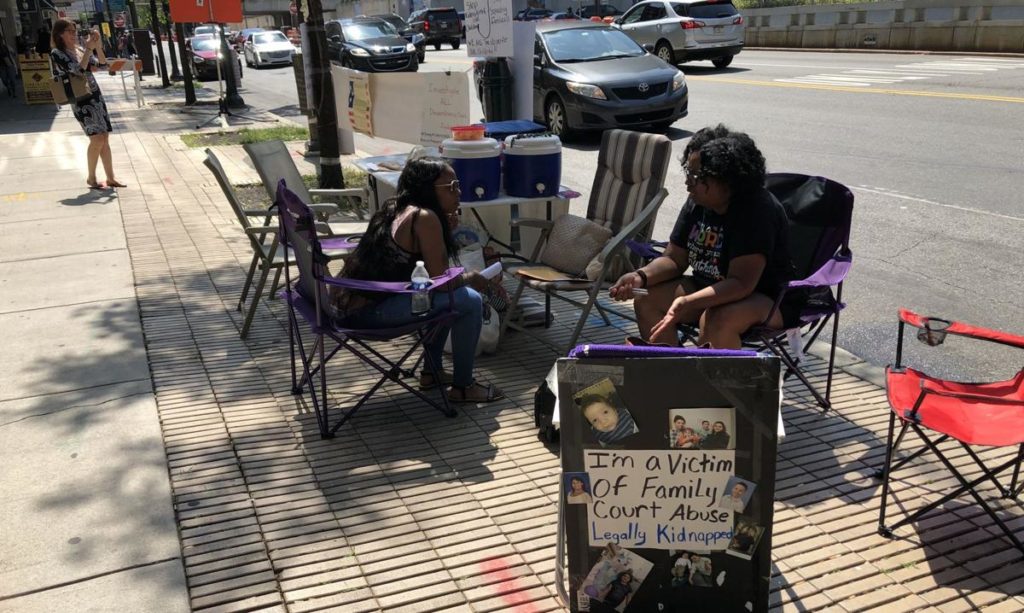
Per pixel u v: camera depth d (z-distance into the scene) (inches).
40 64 754.8
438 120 280.4
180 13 595.5
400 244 157.0
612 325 209.2
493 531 127.0
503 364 188.1
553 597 112.7
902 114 499.2
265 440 155.2
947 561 118.0
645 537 98.7
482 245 205.3
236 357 193.0
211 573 118.2
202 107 733.3
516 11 1897.1
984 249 259.6
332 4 2842.0
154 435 156.3
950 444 148.7
